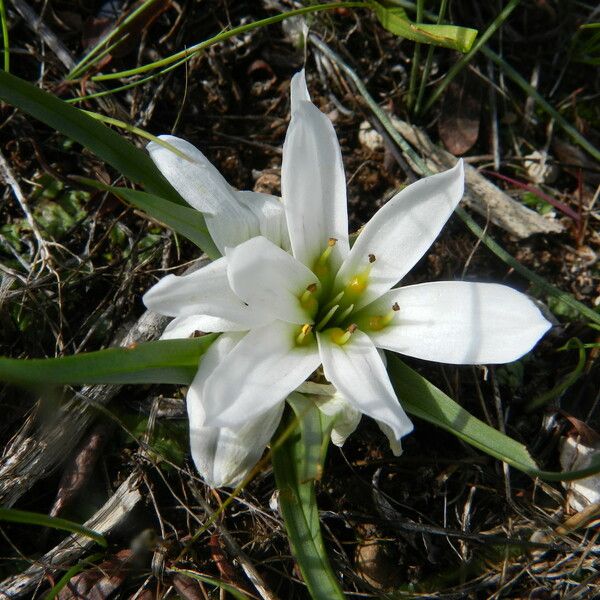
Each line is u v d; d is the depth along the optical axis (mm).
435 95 128
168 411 103
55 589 87
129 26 122
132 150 94
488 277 122
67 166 120
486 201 125
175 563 95
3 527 98
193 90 127
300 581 98
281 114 130
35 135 120
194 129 126
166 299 78
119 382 78
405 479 106
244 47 131
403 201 92
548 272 124
